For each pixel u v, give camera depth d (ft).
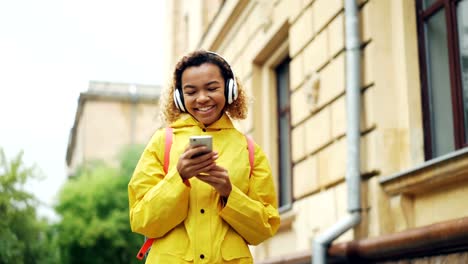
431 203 21.53
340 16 25.99
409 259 20.48
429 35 23.29
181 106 11.03
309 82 27.99
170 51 60.85
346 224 23.77
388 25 24.43
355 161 23.97
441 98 22.43
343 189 25.14
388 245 20.98
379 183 23.36
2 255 61.16
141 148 99.25
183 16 59.67
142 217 10.27
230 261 10.39
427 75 23.20
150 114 123.65
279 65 36.76
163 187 10.10
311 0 28.71
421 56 23.45
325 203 26.53
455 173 19.60
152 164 10.74
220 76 10.75
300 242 28.89
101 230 87.66
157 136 10.97
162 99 11.65
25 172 64.85
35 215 66.08
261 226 10.52
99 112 121.39
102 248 89.04
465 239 17.47
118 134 121.39
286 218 30.71
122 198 92.22
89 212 89.45
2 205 63.46
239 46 39.91
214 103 10.72
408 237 19.85
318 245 23.95
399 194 22.71
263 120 37.11
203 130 10.93
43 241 75.36
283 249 32.50
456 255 18.25
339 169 25.53
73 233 87.97
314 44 28.19
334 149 26.00
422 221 22.00
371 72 24.04
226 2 41.32
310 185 28.04
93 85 121.90
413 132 22.99
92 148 119.65
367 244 22.09
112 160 113.91
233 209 10.26
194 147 9.89
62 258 88.28
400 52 23.79
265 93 37.04
